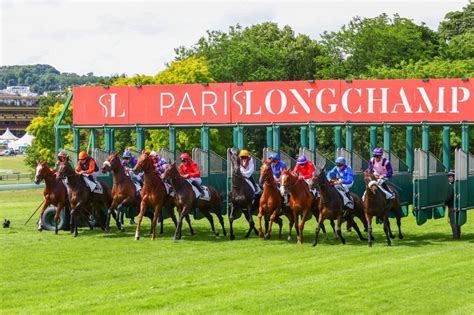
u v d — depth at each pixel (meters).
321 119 23.59
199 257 15.16
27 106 168.00
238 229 20.89
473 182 19.39
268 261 14.55
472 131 38.31
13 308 10.59
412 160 24.69
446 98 22.62
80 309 10.43
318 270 13.38
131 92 25.23
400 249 16.36
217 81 51.72
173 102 24.86
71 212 18.92
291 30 63.09
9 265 14.23
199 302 10.76
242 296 11.12
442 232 20.20
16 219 24.19
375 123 23.20
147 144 42.19
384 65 43.25
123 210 20.50
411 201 21.81
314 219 24.03
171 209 19.17
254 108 24.16
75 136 25.91
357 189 21.19
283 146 50.47
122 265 14.17
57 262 14.58
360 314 10.04
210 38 57.81
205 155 21.66
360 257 15.05
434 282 12.15
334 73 49.53
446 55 48.69
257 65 53.03
